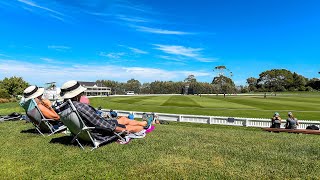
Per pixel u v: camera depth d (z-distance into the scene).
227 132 10.77
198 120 25.12
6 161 5.66
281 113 34.16
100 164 5.39
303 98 80.88
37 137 8.25
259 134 10.24
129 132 8.07
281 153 6.27
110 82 172.12
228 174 4.80
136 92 168.00
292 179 4.60
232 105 48.97
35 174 4.88
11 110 27.69
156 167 5.15
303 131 15.62
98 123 6.68
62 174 4.87
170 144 7.08
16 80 75.50
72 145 7.00
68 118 6.50
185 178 4.62
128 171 4.97
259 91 169.25
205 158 5.76
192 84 148.88
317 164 5.42
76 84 6.68
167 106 46.03
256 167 5.18
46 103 8.80
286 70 170.12
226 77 144.62
